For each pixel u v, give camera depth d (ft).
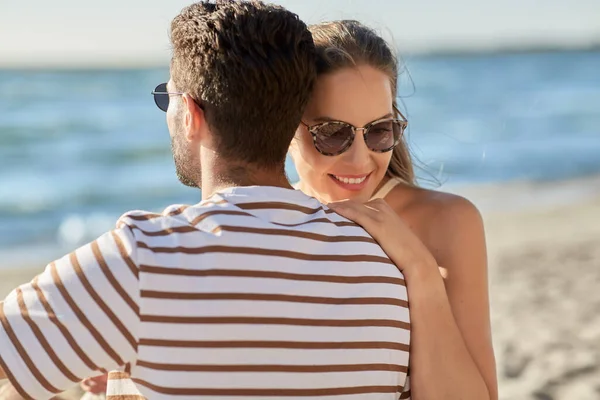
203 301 5.81
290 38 6.40
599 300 21.02
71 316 5.66
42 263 32.32
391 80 8.29
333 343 6.18
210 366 5.83
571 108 96.27
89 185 52.44
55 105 101.50
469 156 59.98
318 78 7.84
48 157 64.18
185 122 6.57
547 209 39.22
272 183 6.54
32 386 5.71
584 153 60.80
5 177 55.72
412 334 6.80
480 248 8.21
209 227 6.00
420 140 69.26
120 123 84.64
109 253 5.76
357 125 7.89
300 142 8.25
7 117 88.58
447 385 6.75
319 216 6.43
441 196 8.61
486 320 7.95
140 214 6.06
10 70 178.91
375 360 6.40
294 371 6.05
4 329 5.70
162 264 5.78
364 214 6.96
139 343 5.74
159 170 58.13
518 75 155.02
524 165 55.67
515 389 15.10
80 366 5.74
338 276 6.28
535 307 20.51
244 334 5.90
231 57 6.23
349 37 7.93
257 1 6.61
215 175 6.53
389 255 6.84
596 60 206.18
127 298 5.69
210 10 6.50
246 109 6.28
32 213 43.91
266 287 5.98
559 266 25.27
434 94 118.73
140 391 5.98
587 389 14.92
